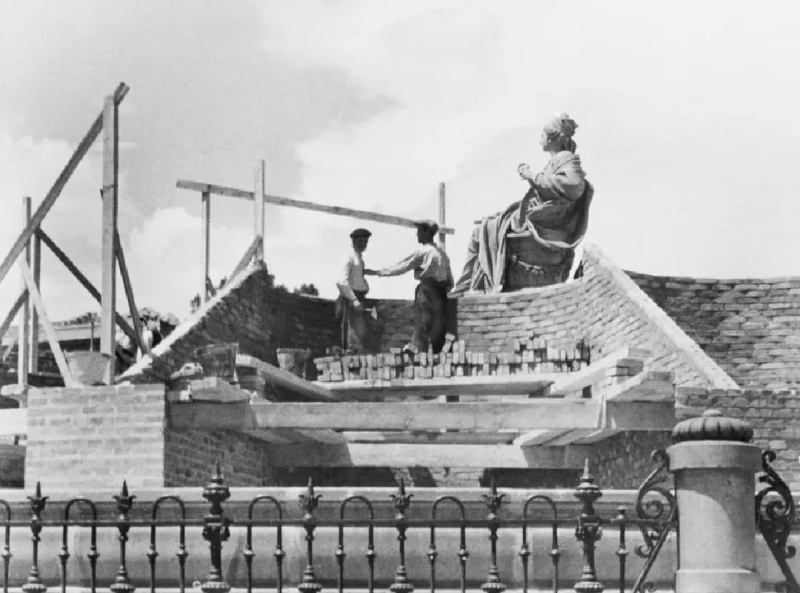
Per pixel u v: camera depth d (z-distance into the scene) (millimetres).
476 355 28406
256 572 14789
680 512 13227
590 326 28984
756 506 13344
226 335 27594
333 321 31406
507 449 26312
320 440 25984
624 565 13492
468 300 31172
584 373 25312
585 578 13281
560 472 27797
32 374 25344
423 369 28578
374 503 14930
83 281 24109
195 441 22797
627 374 24234
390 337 31734
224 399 22312
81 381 22297
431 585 13445
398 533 13805
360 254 30953
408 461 26234
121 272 23625
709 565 12992
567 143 31000
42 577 15117
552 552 13508
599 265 28750
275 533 14789
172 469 21906
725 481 13062
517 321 30750
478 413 22734
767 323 29344
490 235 31562
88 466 21719
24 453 24234
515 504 14906
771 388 29094
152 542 13641
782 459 22469
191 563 14891
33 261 24438
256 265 29641
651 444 23078
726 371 29234
